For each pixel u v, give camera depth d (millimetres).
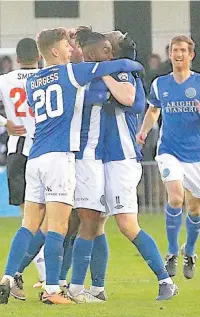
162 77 18844
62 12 35812
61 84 14977
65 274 16516
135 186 15570
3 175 32438
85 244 15633
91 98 15203
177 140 18484
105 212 15734
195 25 36375
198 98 18375
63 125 14977
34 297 16234
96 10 36125
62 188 14930
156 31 36344
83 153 15367
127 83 15078
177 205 18094
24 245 15297
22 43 17578
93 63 14992
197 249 23188
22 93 17359
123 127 15539
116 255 22453
